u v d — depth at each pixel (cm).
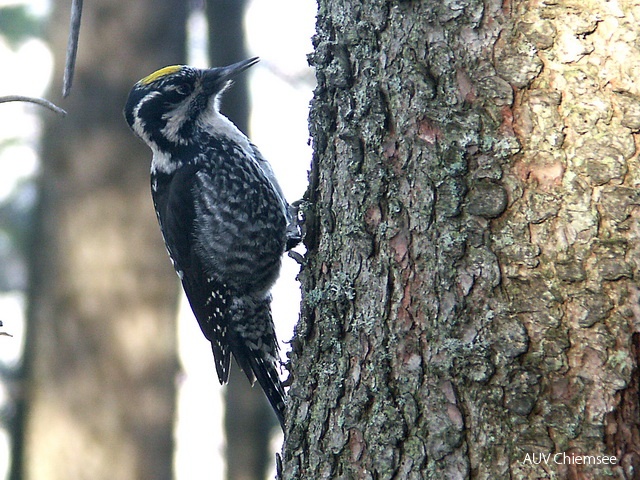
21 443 1753
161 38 1769
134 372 1673
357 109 709
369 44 705
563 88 626
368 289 689
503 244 629
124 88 1741
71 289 1689
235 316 1176
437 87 664
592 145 616
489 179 637
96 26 1745
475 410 622
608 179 611
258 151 1199
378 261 685
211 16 2105
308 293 736
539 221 622
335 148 734
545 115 627
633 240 605
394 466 650
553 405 604
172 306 1738
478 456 617
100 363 1669
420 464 638
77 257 1695
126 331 1677
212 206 1167
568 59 627
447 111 656
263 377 1173
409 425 649
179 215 1179
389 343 669
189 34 1950
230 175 1168
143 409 1669
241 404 1978
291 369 808
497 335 621
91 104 1733
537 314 615
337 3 736
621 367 597
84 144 1725
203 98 1196
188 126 1191
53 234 1722
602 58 621
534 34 635
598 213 611
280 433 2328
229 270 1170
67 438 1648
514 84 637
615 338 600
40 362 1698
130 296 1691
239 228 1164
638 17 620
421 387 648
